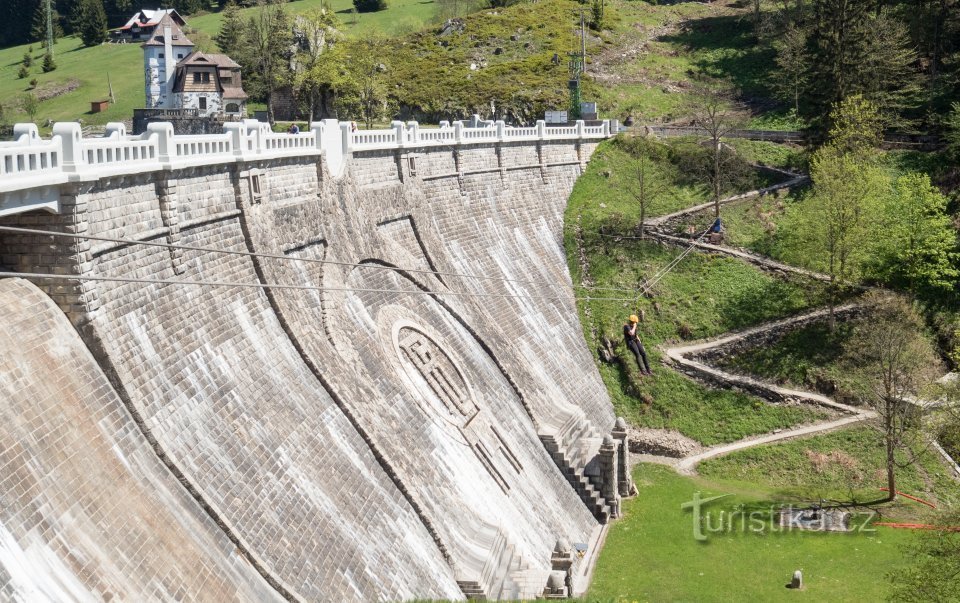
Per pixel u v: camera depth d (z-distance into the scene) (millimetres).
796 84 121312
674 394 81000
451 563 46156
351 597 38875
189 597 31859
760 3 163125
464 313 69500
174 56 118500
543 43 152250
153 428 35844
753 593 55719
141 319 38188
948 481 69125
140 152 38812
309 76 130875
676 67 146875
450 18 169250
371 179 66625
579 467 67188
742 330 84375
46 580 27172
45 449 30453
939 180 95562
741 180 101688
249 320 46406
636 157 107250
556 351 80438
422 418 54125
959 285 82562
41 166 32625
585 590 55688
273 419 43062
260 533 37312
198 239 43844
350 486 44250
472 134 85125
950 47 119062
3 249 34312
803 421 76938
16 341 31719
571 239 96000
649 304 88188
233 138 47312
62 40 199500
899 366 71375
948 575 46562
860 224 82312
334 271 56125
